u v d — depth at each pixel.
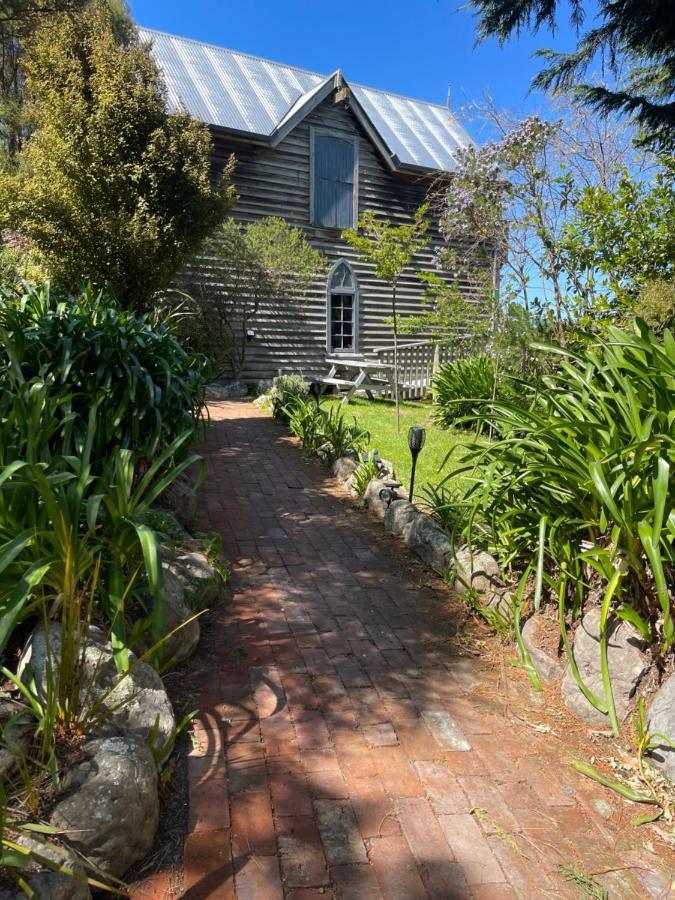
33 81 8.39
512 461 2.88
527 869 1.78
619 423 2.63
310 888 1.68
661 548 2.31
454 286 9.33
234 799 1.98
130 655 2.20
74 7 8.71
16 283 7.12
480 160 7.58
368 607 3.32
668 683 2.23
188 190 8.41
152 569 1.85
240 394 11.76
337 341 14.52
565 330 6.91
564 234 6.73
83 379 3.45
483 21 6.77
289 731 2.31
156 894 1.64
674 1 5.80
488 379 8.61
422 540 3.99
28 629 2.26
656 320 5.43
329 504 5.11
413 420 9.51
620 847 1.86
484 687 2.65
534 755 2.25
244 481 5.73
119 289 8.30
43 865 1.47
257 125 13.10
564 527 2.68
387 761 2.19
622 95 6.62
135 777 1.74
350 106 13.79
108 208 8.05
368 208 14.68
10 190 7.69
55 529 1.87
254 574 3.69
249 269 11.95
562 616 2.40
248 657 2.80
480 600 3.21
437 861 1.79
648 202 6.27
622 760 2.21
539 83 7.31
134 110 8.10
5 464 2.26
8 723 1.63
